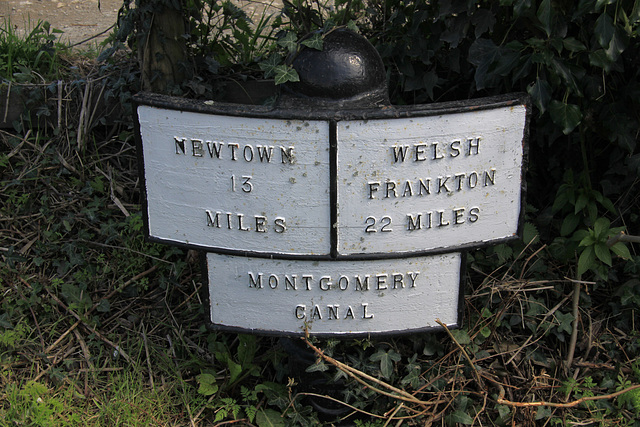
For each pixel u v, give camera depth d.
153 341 1.60
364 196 1.28
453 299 1.39
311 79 1.29
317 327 1.39
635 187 1.65
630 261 1.60
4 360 1.53
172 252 1.68
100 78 1.79
